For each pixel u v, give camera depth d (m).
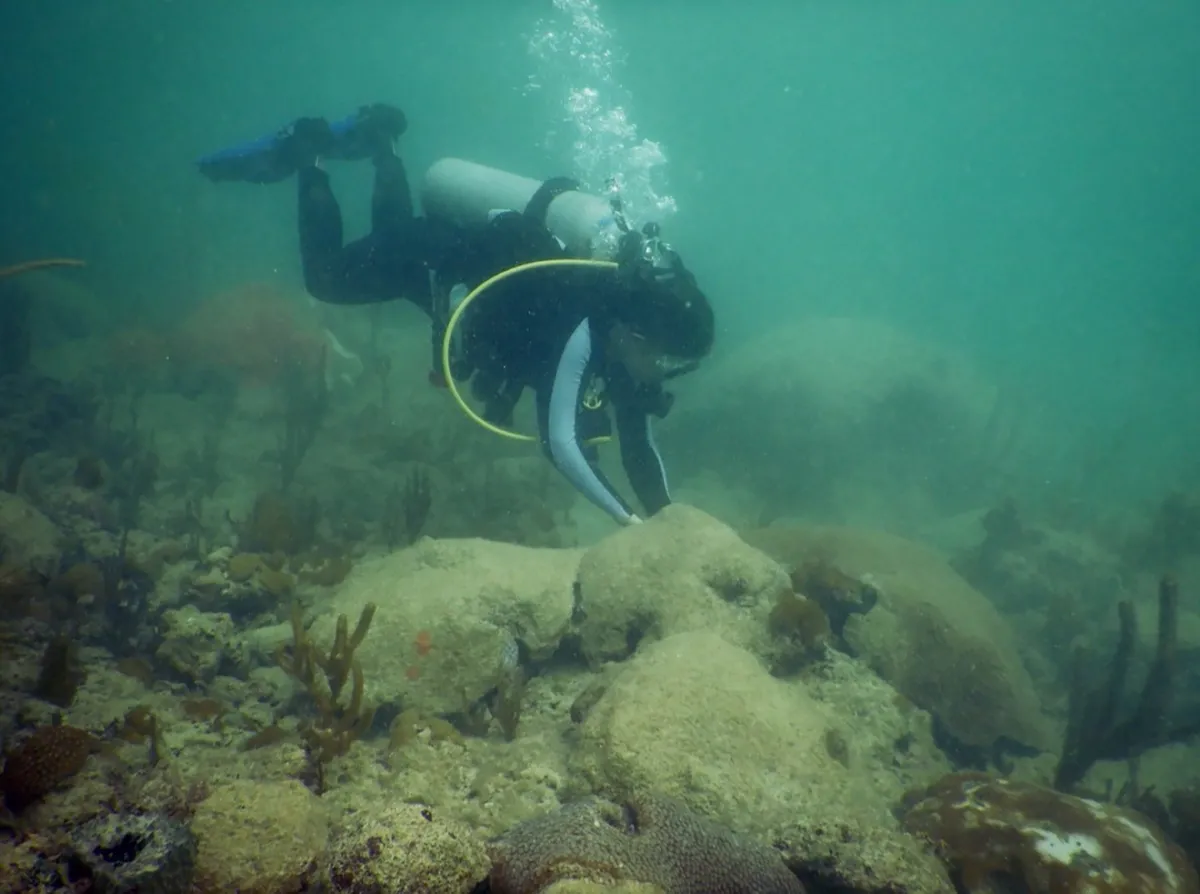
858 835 3.10
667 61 85.00
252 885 2.79
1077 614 9.70
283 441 11.93
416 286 6.51
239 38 98.88
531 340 5.23
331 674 4.25
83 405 11.35
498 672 4.82
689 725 3.70
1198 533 12.56
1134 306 74.06
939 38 61.12
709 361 20.00
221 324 15.59
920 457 15.55
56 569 6.30
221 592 6.09
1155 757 6.89
